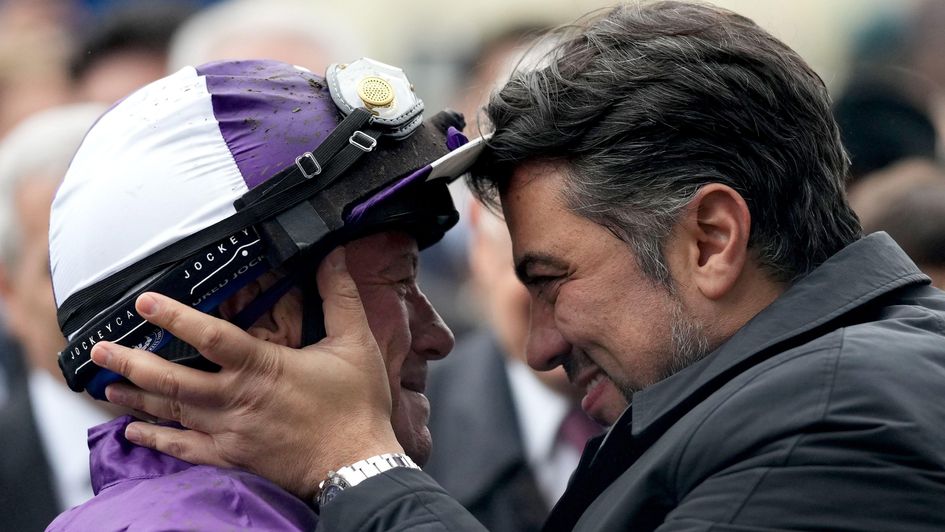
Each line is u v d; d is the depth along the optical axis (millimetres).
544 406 8891
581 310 6039
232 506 5508
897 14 19672
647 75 5887
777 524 5270
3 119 14453
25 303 9125
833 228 6031
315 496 5719
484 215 9219
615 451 6027
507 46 12828
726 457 5438
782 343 5711
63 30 15914
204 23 13836
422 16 18469
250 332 5773
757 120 5848
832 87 12703
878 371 5391
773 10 16984
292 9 14453
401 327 6109
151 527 5391
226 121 5707
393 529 5449
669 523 5422
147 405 5746
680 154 5863
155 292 5578
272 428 5645
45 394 9016
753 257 5902
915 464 5238
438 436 8781
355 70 5918
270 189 5586
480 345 9289
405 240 6164
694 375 5820
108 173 5715
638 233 5902
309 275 5840
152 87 5934
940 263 9438
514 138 6027
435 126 6148
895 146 11250
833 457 5277
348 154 5688
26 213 9258
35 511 8742
